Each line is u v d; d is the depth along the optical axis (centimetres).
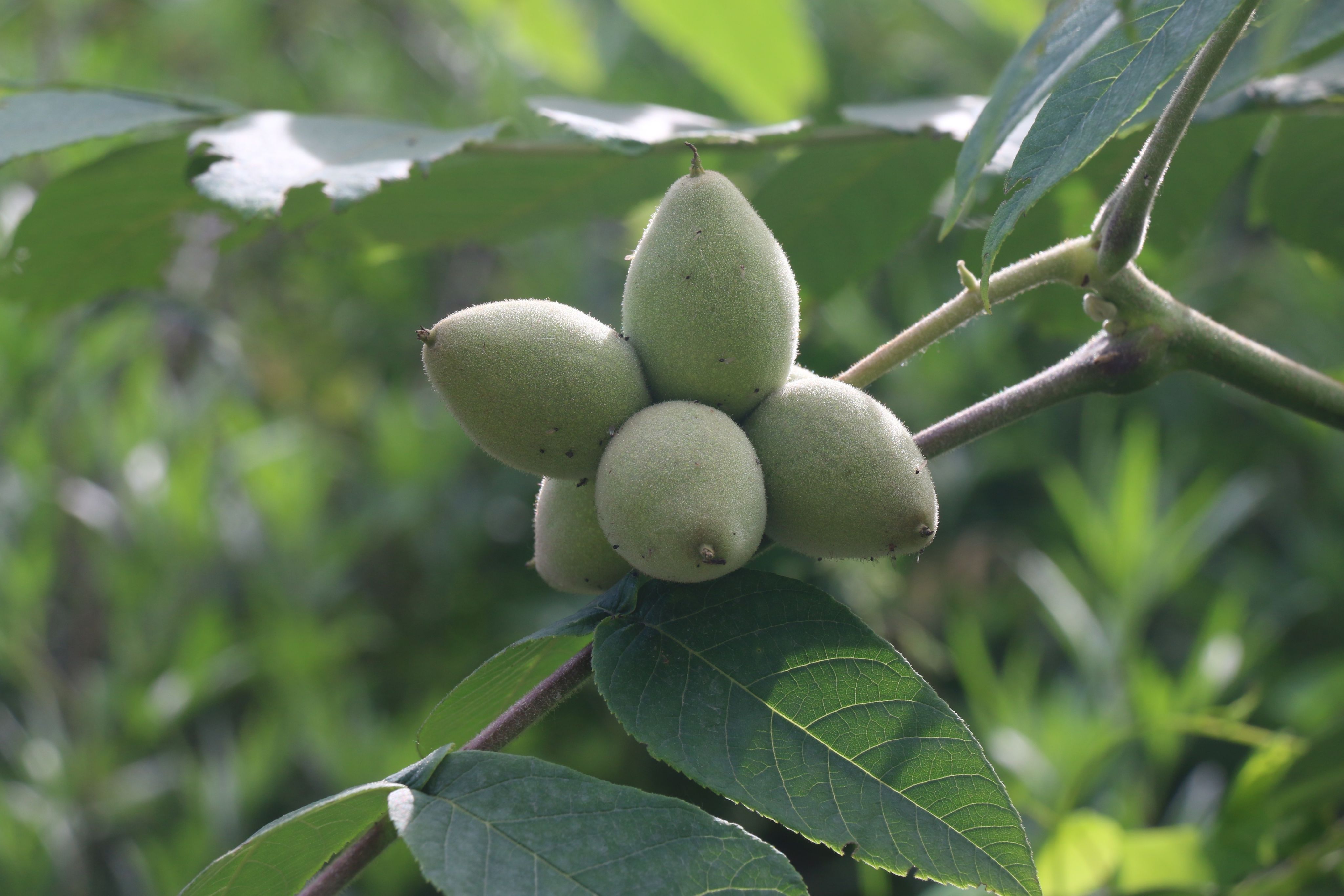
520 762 119
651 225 137
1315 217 248
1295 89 203
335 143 182
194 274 614
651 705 125
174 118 190
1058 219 237
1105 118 126
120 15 611
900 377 539
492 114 568
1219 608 409
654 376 136
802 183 232
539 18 455
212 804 439
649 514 122
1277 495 592
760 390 135
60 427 480
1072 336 265
